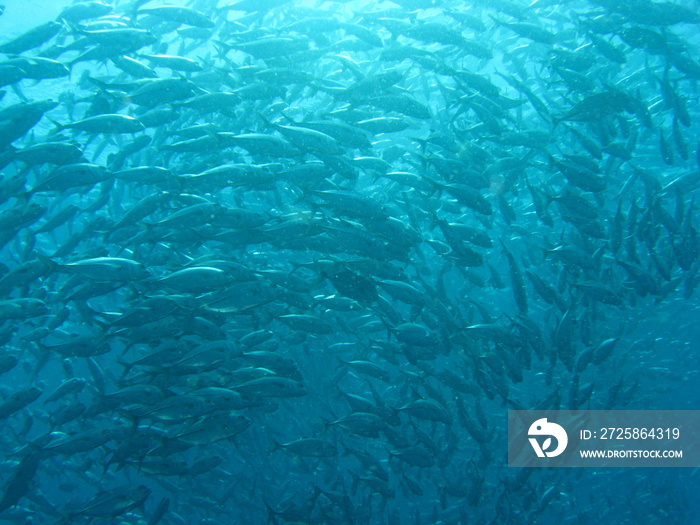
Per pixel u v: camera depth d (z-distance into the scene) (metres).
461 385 3.30
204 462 3.04
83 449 2.79
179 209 3.04
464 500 3.68
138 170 2.97
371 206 2.66
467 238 3.07
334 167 3.00
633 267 3.04
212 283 2.70
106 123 3.00
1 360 2.98
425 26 3.55
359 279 2.73
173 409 2.64
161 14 3.45
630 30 3.54
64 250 3.43
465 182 3.15
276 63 3.49
